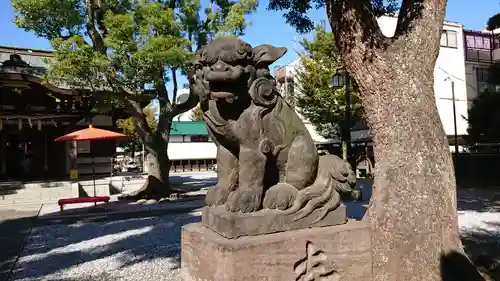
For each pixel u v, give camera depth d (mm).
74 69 10234
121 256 5809
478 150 17219
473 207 9406
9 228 8398
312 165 3143
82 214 10094
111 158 18000
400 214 3762
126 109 13453
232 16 11820
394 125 3973
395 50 4020
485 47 21516
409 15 4125
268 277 2688
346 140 12461
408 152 3887
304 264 2826
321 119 18750
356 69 4254
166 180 13078
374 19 4219
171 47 10102
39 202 12906
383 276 3711
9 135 17078
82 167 17359
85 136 12234
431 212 3754
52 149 17359
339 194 3338
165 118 13133
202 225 3215
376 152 4176
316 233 2916
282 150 3086
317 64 17938
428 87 4031
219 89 2760
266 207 2982
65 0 10445
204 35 12234
